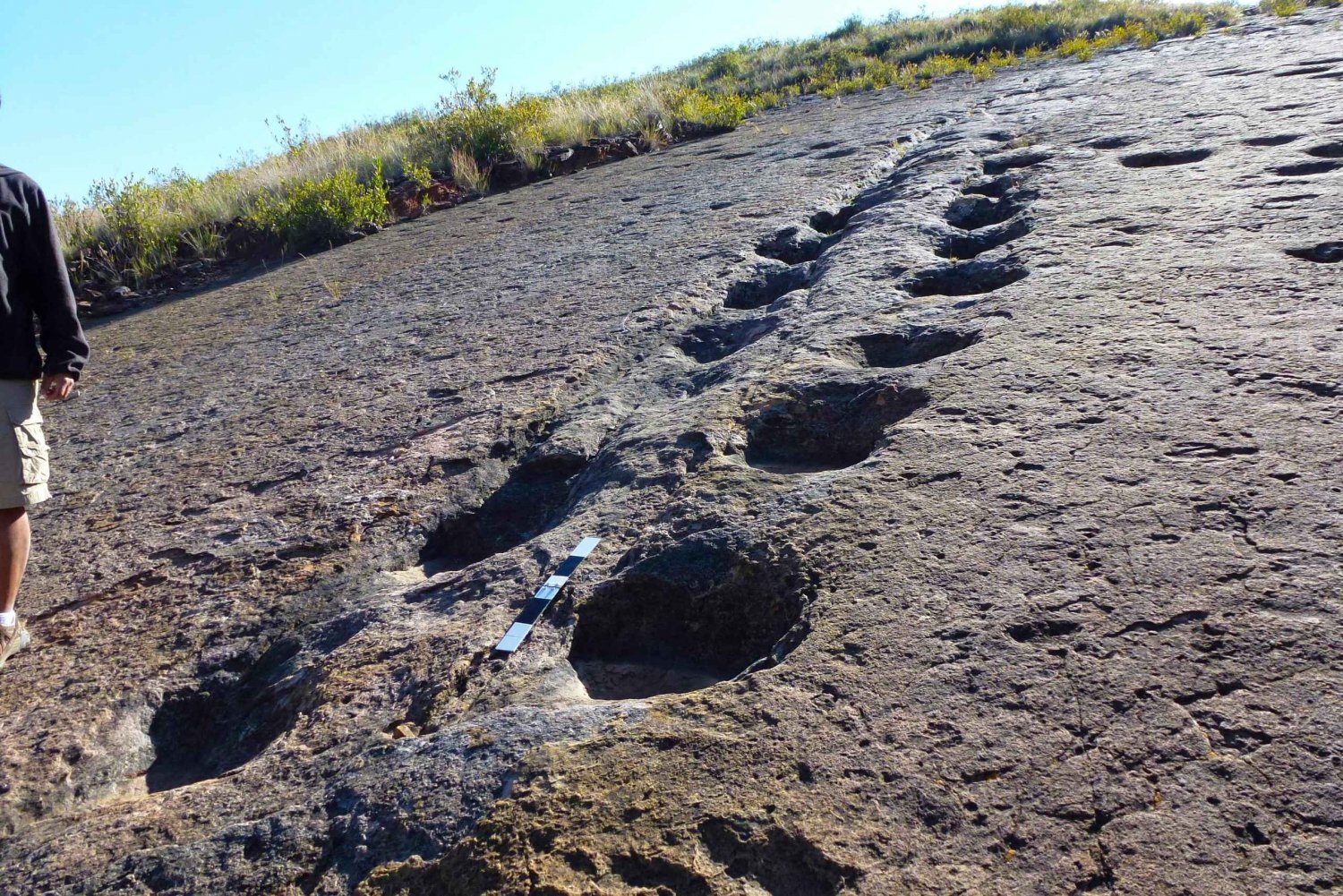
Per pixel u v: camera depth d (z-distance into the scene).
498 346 4.48
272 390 4.65
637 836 1.47
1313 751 1.39
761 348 3.59
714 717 1.70
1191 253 3.39
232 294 7.90
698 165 8.85
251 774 1.92
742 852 1.42
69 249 9.65
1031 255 3.79
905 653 1.74
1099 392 2.54
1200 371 2.54
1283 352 2.54
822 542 2.15
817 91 14.34
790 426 2.93
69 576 3.02
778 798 1.49
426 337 4.97
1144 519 1.97
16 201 2.60
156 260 9.60
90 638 2.63
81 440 4.51
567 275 5.59
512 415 3.54
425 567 2.91
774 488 2.50
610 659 2.21
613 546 2.43
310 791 1.81
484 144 11.27
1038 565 1.90
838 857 1.37
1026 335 2.99
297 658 2.38
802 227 5.42
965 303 3.47
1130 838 1.32
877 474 2.38
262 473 3.56
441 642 2.19
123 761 2.20
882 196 5.66
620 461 2.91
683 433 2.93
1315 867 1.23
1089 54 11.49
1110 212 4.11
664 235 6.02
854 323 3.52
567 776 1.63
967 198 5.12
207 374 5.33
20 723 2.28
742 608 2.16
